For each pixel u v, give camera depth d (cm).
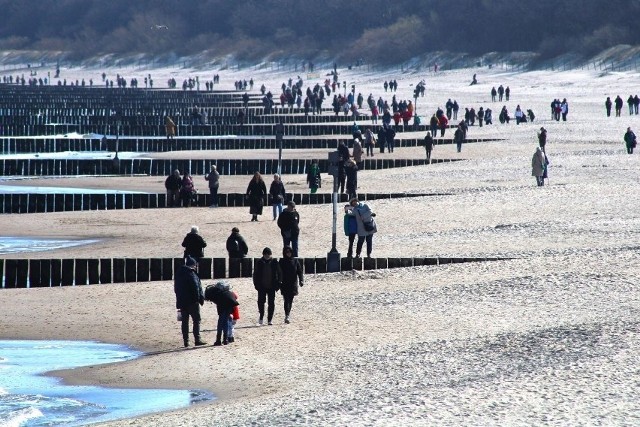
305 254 11338
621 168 18525
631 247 10662
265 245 12119
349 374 6419
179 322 8456
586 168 18638
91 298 9512
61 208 16312
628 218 12950
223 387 6384
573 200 14725
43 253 12150
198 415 5597
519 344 6800
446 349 6869
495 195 15512
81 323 8494
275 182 14175
